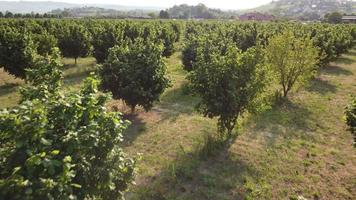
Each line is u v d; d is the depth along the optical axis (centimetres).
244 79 844
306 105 1325
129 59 1066
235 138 952
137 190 659
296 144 934
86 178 354
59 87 487
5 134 321
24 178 301
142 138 941
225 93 834
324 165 813
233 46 884
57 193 301
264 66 876
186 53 1667
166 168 761
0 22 3014
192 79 873
